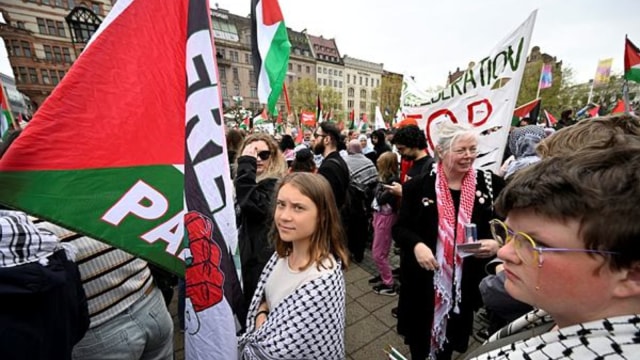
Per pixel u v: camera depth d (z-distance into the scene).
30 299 0.74
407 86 5.33
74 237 1.01
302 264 1.13
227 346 1.02
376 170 3.52
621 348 0.39
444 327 1.60
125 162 0.93
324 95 40.62
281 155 2.26
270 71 3.16
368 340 2.21
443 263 1.55
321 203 1.11
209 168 1.00
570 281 0.44
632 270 0.40
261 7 3.15
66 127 0.85
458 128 1.58
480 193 1.56
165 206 0.99
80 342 1.02
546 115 8.83
